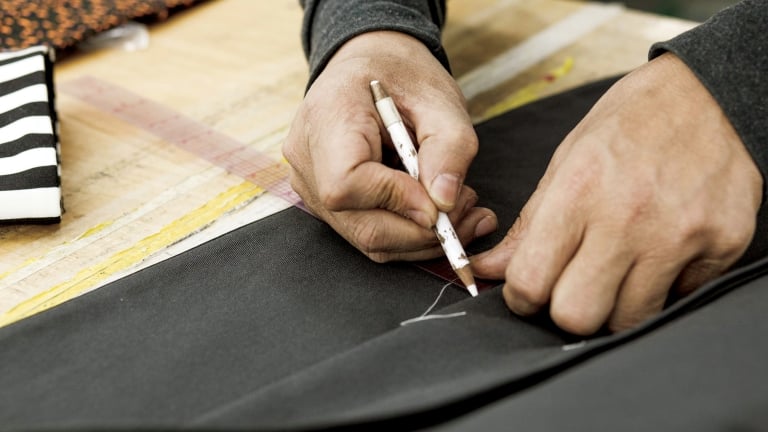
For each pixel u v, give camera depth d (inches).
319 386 17.1
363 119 22.6
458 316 20.2
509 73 38.2
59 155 29.9
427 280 23.2
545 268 19.6
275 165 31.0
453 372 17.5
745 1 21.6
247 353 20.0
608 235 19.2
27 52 31.5
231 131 33.5
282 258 23.9
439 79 25.3
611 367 14.8
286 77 38.2
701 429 12.7
